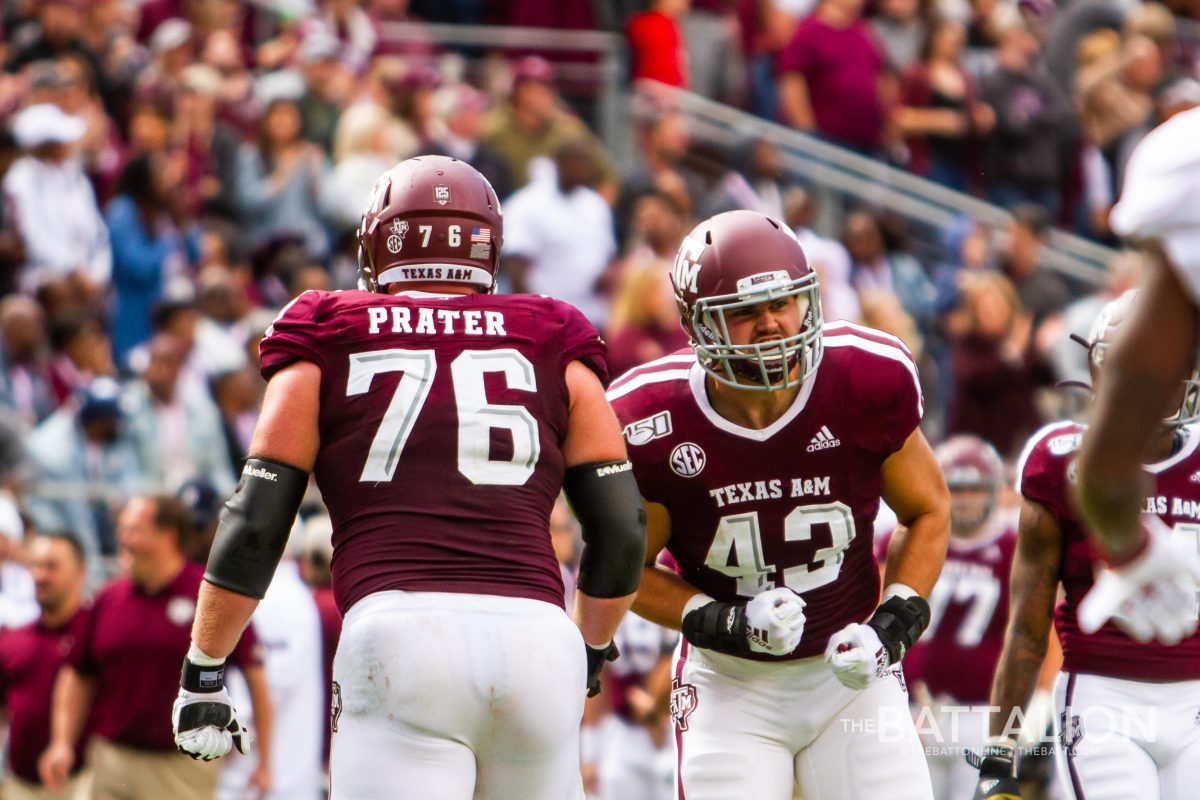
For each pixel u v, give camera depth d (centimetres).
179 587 2227
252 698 2283
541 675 1156
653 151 3884
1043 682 2019
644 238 3609
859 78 4138
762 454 1386
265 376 1214
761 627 1350
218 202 3691
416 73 3931
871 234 3838
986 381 3372
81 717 2280
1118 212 840
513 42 4350
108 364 3259
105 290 3466
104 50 3928
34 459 2858
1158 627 839
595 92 4300
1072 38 4412
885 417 1385
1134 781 1480
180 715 1199
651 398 1405
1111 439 805
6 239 3359
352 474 1182
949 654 2141
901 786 1420
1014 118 4203
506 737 1162
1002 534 2162
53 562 2342
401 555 1162
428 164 1274
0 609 2398
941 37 4281
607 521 1230
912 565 1419
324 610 2441
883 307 3550
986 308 3381
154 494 2227
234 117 3819
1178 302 798
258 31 4259
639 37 4272
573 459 1234
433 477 1174
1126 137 4188
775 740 1449
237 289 3241
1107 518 821
